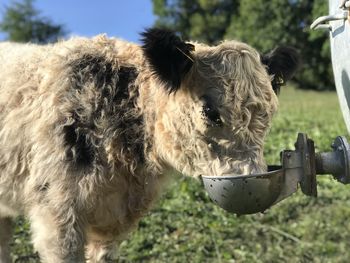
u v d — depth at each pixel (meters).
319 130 3.95
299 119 4.79
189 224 2.30
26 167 1.40
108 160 1.33
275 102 1.23
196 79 1.23
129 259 2.02
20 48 1.58
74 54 1.41
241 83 1.19
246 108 1.18
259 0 14.04
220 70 1.21
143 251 2.10
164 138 1.29
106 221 1.43
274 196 1.09
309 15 13.38
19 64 1.48
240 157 1.17
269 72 1.30
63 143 1.33
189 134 1.23
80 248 1.37
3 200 1.52
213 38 16.95
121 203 1.41
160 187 1.44
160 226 2.29
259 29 14.14
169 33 1.20
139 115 1.34
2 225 1.75
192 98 1.22
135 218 1.47
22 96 1.41
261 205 1.09
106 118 1.33
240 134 1.18
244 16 14.81
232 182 1.08
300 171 1.09
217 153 1.20
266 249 2.11
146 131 1.33
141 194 1.42
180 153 1.26
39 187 1.36
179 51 1.20
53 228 1.35
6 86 1.45
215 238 2.18
